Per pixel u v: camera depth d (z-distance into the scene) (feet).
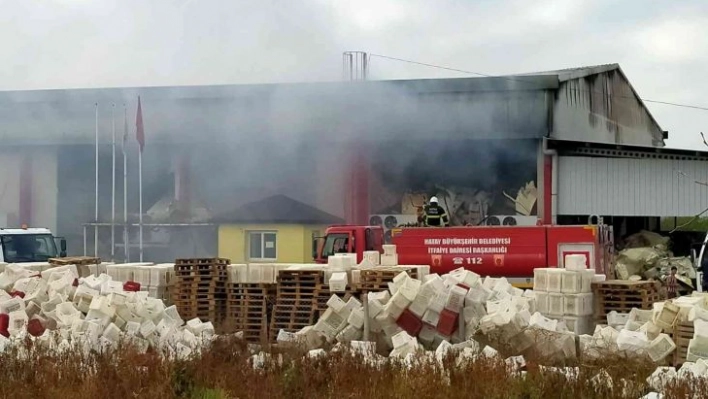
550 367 35.37
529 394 30.94
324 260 78.33
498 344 41.29
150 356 36.37
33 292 50.75
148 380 33.55
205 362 35.76
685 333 40.78
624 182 94.68
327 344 43.65
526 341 41.39
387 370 34.53
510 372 33.55
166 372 33.81
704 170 93.15
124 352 37.81
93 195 112.78
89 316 44.78
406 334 41.45
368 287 51.65
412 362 35.12
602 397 30.96
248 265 55.72
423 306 44.68
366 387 32.01
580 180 95.71
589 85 113.60
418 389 31.27
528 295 52.13
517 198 100.99
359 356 36.58
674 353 40.27
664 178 93.66
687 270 82.28
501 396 30.55
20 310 46.37
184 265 56.54
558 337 41.11
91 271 61.62
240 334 46.50
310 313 52.42
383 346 44.60
